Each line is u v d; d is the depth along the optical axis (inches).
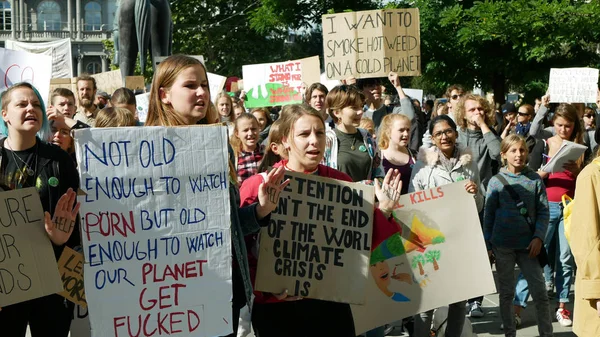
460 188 221.5
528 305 332.8
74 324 206.2
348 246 186.9
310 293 183.9
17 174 179.2
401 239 217.8
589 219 169.2
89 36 3437.5
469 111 322.7
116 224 159.5
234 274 173.0
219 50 2054.6
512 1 900.0
